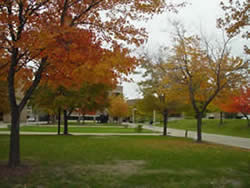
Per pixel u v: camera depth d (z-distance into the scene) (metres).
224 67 18.52
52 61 8.14
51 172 7.95
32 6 8.00
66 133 25.11
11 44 8.02
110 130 36.66
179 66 19.53
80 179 7.21
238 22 10.57
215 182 7.19
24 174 7.59
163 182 7.07
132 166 9.17
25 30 8.02
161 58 21.34
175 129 46.00
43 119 84.50
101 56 8.05
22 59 8.88
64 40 7.74
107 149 13.56
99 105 23.98
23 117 72.69
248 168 9.19
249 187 6.81
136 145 15.84
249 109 33.84
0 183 6.59
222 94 19.95
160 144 16.95
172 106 26.39
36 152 12.03
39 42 7.17
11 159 8.59
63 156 11.05
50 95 21.88
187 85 20.25
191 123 53.56
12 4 7.86
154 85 25.14
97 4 8.87
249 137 28.42
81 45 7.89
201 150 14.23
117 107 61.91
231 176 7.91
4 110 22.58
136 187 6.55
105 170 8.43
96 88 21.95
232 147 16.89
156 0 8.59
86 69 8.12
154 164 9.59
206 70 18.88
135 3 8.66
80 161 9.97
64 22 8.32
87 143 16.33
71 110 25.05
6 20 7.55
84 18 8.97
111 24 8.85
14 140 8.62
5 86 19.50
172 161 10.32
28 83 10.05
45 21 7.96
